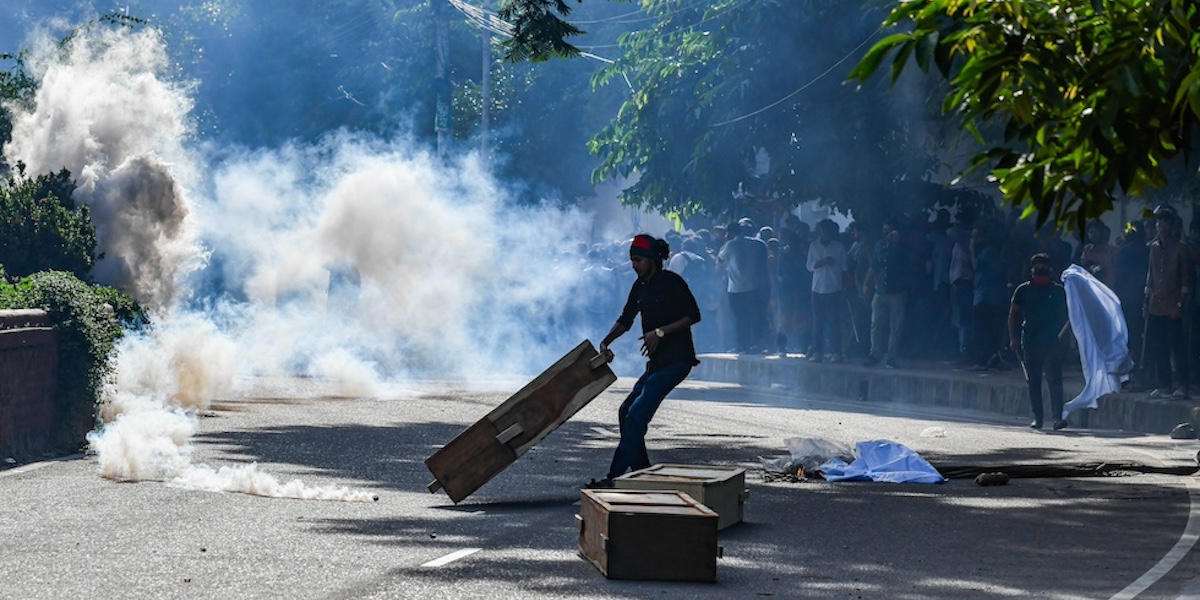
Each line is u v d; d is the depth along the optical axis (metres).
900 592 9.42
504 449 13.07
